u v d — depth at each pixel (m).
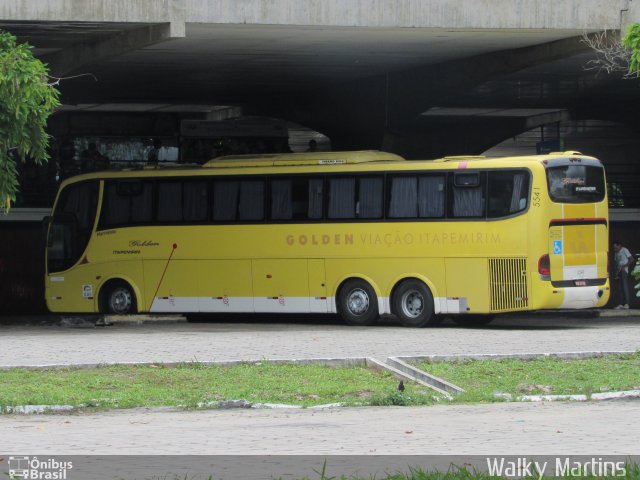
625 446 12.61
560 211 30.12
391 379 20.34
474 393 18.53
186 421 15.81
